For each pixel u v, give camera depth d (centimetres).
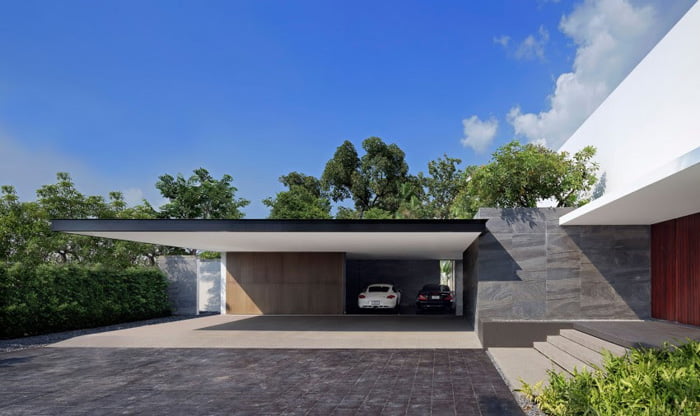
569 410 431
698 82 820
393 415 534
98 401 593
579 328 906
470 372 762
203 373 758
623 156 1113
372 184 3700
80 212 1731
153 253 1981
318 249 1543
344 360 867
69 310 1252
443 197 3769
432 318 1545
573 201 1293
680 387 387
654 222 1002
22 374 752
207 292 1870
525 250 1045
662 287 989
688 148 848
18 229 1523
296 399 601
